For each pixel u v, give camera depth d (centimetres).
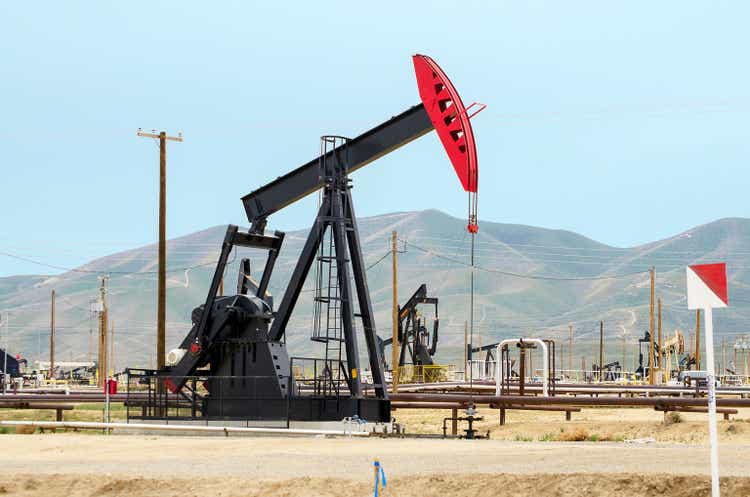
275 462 2589
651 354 11231
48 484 2330
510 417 6175
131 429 3934
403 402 5259
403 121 3850
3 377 11762
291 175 4072
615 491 1903
